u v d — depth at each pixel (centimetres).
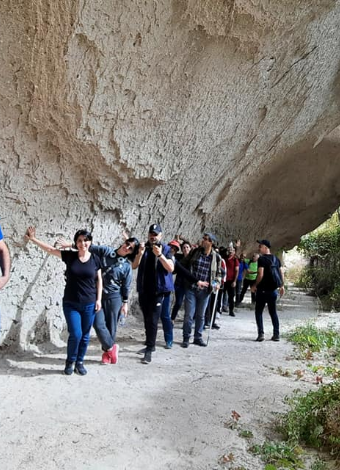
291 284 2161
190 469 293
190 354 596
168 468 292
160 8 475
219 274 675
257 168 1006
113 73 490
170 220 841
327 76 839
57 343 572
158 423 358
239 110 725
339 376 484
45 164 514
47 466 285
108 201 642
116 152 577
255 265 1166
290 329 809
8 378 437
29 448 305
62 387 423
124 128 560
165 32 503
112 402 396
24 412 362
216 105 669
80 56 451
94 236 644
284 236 1457
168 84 564
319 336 705
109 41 458
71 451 305
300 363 573
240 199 1095
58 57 437
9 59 419
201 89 615
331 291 1422
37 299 547
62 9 407
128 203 685
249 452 320
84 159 555
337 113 1009
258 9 564
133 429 344
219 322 891
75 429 337
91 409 377
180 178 763
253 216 1209
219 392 443
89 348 583
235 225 1164
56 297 577
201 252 668
